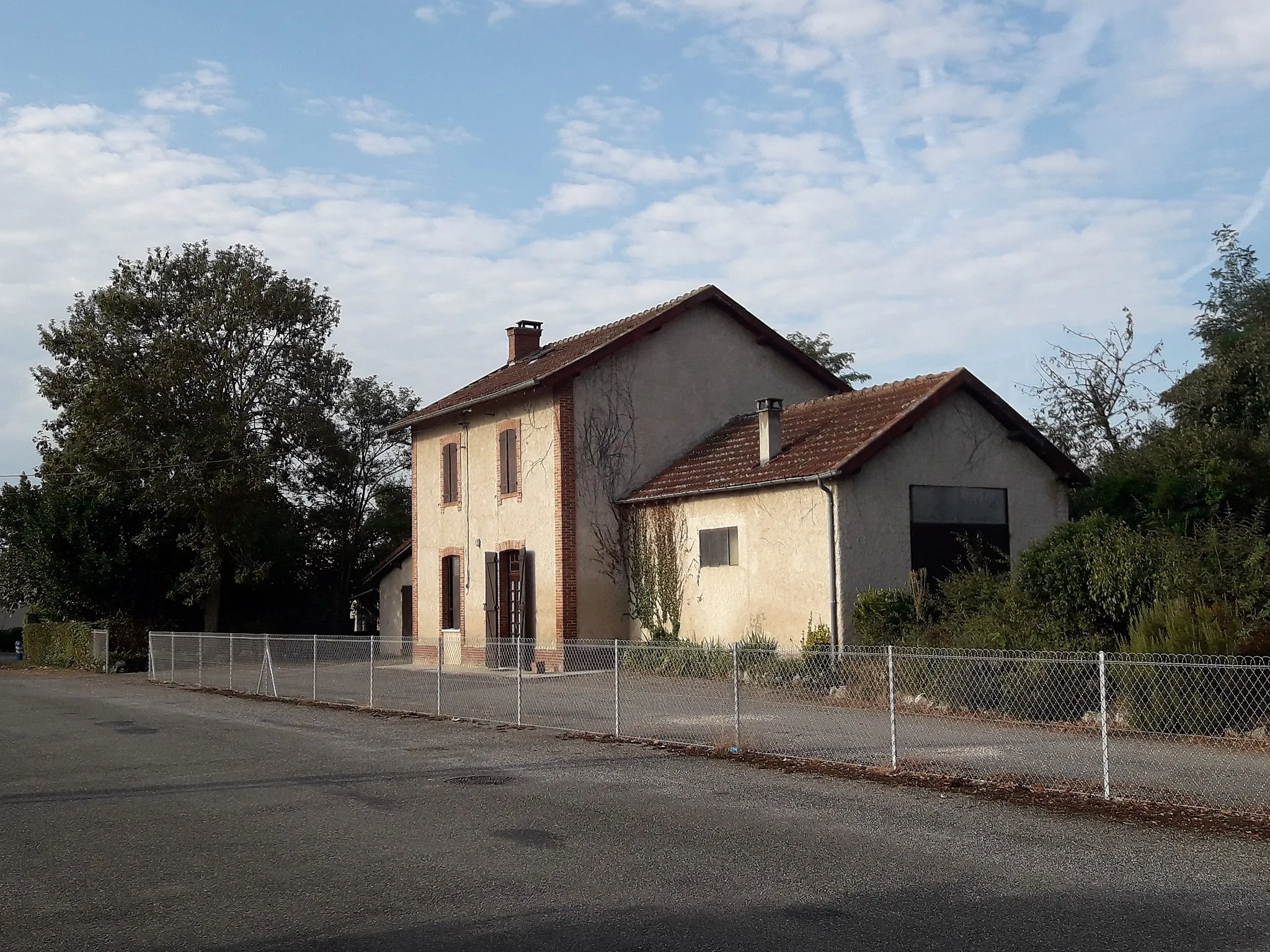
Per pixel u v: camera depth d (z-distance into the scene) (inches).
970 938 227.3
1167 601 505.7
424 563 1159.6
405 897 266.8
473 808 374.6
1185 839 308.8
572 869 289.1
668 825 339.9
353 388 1733.5
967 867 283.3
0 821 376.2
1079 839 310.8
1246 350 955.3
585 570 930.1
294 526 1525.6
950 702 554.6
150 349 1364.4
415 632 1167.0
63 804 406.0
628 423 960.9
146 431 1368.1
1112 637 533.3
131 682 1095.6
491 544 1037.8
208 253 1451.8
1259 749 430.6
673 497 882.8
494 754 498.0
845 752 458.9
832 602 733.3
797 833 325.4
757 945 225.5
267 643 872.3
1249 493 775.7
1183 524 761.6
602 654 884.0
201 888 282.5
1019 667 529.3
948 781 393.7
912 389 821.2
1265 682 457.1
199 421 1393.9
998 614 572.7
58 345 1448.1
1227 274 1121.4
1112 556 537.0
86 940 242.2
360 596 1633.9
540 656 951.6
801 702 618.2
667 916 245.9
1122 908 246.8
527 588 975.6
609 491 946.1
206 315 1387.8
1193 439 828.0
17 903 272.7
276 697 821.9
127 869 304.7
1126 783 379.6
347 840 331.3
